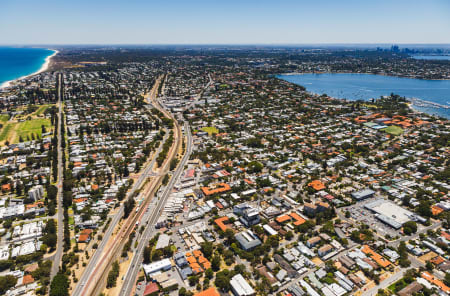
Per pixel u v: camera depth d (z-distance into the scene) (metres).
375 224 180.62
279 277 136.38
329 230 170.50
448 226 175.62
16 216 186.38
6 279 132.25
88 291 131.75
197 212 191.75
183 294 127.06
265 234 171.75
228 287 130.88
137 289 131.50
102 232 174.88
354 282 134.25
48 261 147.75
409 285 130.88
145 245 162.38
